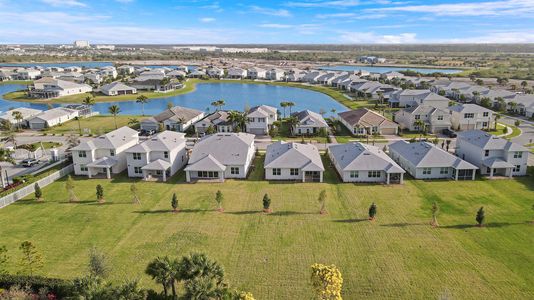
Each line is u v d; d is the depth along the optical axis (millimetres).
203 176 68500
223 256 42156
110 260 41375
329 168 73562
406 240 45281
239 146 72125
